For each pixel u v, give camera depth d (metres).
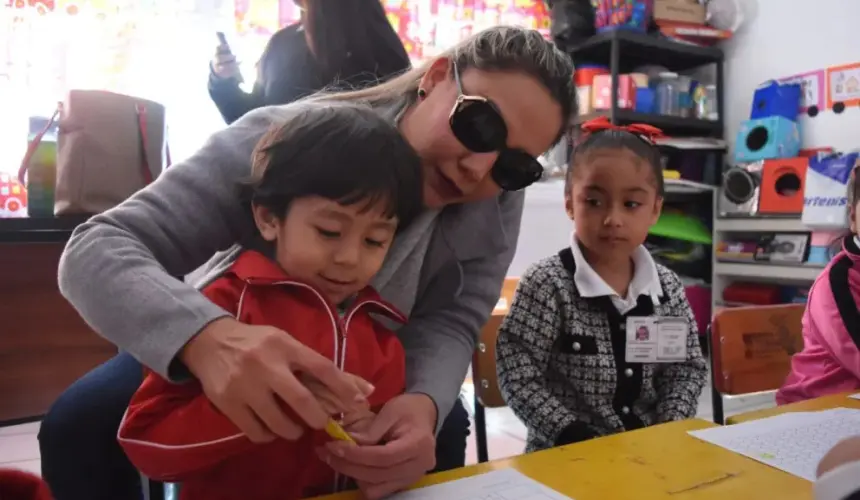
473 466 0.72
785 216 3.20
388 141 0.71
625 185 1.27
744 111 3.63
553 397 1.21
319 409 0.56
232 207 0.78
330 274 0.69
